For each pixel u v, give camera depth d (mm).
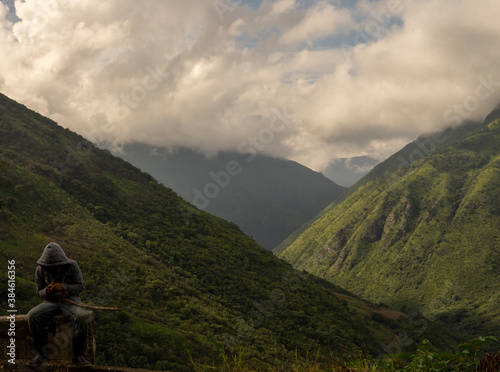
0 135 86312
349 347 59125
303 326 64812
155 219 88438
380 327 76188
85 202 80438
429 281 179500
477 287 163750
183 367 40188
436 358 4336
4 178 68250
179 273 74125
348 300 93062
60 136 97625
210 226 96125
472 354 4262
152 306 57250
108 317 46969
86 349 4434
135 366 40125
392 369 4410
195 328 52125
